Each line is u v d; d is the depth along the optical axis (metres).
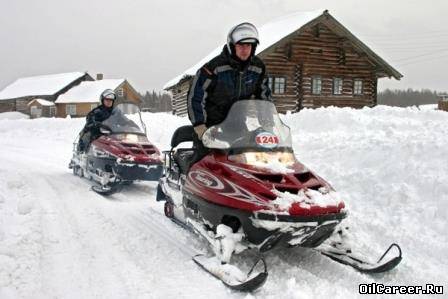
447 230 4.54
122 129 8.08
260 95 4.86
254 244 3.84
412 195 5.29
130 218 5.71
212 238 4.11
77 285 3.60
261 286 3.45
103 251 4.43
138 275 3.82
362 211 5.38
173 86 27.02
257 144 4.20
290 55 21.81
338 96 23.05
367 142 7.46
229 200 3.90
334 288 3.53
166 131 15.15
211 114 4.61
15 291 3.40
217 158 4.36
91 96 52.66
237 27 4.46
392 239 4.63
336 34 22.78
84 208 6.23
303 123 11.69
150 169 7.27
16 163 10.85
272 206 3.61
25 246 4.38
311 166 7.14
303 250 4.44
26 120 23.25
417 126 9.07
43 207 6.15
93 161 7.99
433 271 3.90
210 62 4.57
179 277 3.78
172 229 5.20
